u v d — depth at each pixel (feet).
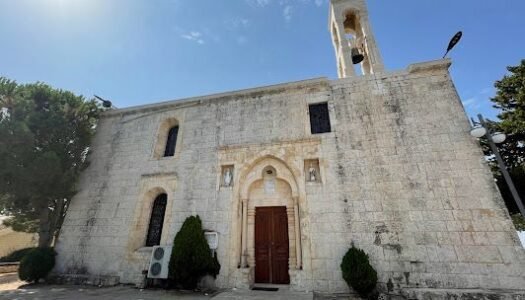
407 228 29.37
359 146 34.83
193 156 41.27
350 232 30.63
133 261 36.27
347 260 27.96
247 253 33.96
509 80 48.16
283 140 37.73
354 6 51.98
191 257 31.58
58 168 38.99
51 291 31.73
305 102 40.11
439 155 31.78
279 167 36.81
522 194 41.09
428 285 26.66
